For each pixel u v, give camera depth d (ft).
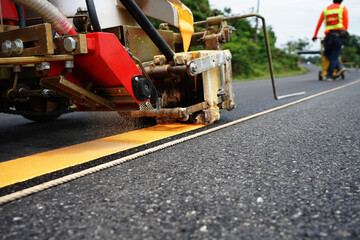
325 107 13.11
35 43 6.14
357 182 4.79
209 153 6.77
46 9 6.21
